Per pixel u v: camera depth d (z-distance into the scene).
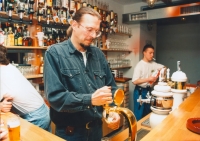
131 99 4.64
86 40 1.19
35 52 2.59
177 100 1.37
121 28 4.15
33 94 1.66
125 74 4.72
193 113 1.05
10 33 2.24
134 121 0.81
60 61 1.18
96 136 1.32
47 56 1.17
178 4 3.87
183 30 5.14
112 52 4.32
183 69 5.24
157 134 0.80
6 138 1.03
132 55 4.59
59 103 1.09
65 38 2.90
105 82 1.49
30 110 1.63
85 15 1.14
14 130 0.98
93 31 1.17
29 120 1.63
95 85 1.32
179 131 0.83
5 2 2.16
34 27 2.50
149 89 3.07
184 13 3.47
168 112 1.11
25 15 2.31
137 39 4.48
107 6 4.00
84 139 1.26
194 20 4.94
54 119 1.27
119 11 4.44
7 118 1.37
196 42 4.98
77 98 1.03
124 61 4.42
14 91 1.52
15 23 2.42
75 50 1.24
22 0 2.38
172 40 5.34
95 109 1.27
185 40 5.14
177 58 5.30
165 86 1.13
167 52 5.45
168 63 5.45
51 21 2.57
